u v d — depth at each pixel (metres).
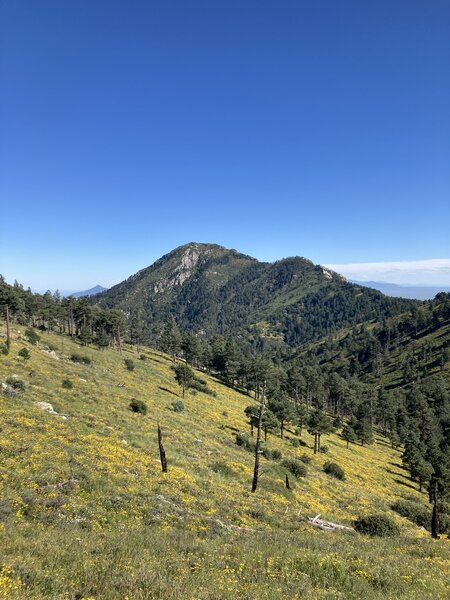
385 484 63.47
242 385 132.62
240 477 34.84
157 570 9.94
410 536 28.17
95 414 40.91
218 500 25.03
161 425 46.19
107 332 135.62
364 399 144.00
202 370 142.75
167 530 16.38
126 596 7.84
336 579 11.31
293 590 9.55
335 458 71.38
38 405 36.25
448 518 40.75
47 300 125.19
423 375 184.00
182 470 30.06
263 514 24.27
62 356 79.00
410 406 143.12
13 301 94.88
